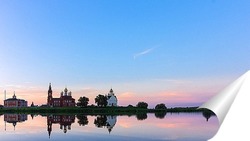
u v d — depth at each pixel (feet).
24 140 109.91
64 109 543.39
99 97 586.86
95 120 258.16
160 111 610.65
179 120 249.75
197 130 138.31
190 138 105.60
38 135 126.93
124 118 302.66
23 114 467.93
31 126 185.06
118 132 132.16
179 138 105.81
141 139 104.27
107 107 584.40
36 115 422.82
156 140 100.99
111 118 303.89
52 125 193.06
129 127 163.22
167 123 201.46
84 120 261.24
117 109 562.25
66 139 109.60
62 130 149.48
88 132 135.23
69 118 311.27
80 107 580.30
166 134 119.75
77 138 112.06
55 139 110.32
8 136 124.06
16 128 168.55
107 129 150.92
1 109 558.15
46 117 347.77
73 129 154.92
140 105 611.88
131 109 571.69
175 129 145.69
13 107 600.80
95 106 585.63
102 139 106.63
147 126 170.81
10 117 354.54
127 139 104.94
